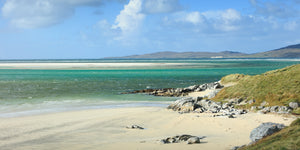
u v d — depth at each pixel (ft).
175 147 54.60
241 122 81.97
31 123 89.81
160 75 337.31
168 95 174.19
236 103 116.47
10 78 290.76
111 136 71.31
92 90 194.29
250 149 45.47
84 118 98.73
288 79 112.47
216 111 105.40
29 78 291.58
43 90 191.11
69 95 168.55
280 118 84.58
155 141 61.82
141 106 132.26
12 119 97.35
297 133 43.37
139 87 215.31
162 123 88.79
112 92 185.16
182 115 100.94
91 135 72.84
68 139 68.39
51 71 415.03
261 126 56.03
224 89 137.18
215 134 69.31
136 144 58.95
